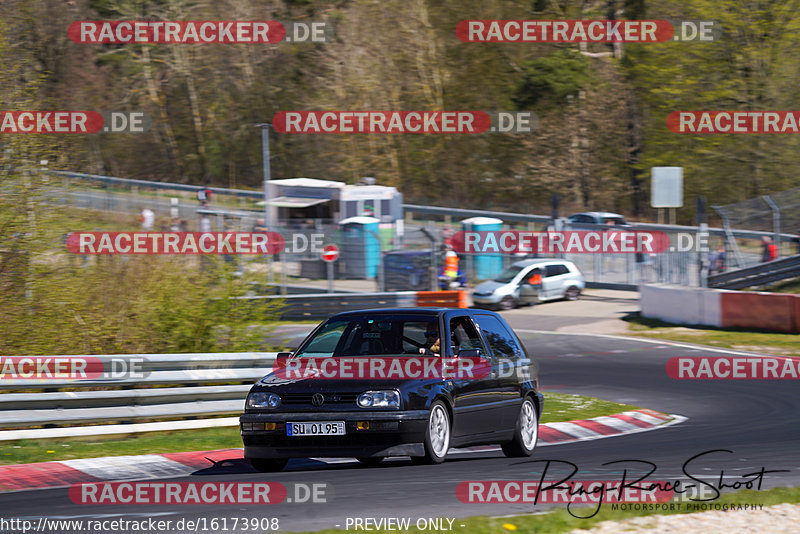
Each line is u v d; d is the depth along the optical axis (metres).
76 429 42.62
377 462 37.47
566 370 79.25
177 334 58.16
